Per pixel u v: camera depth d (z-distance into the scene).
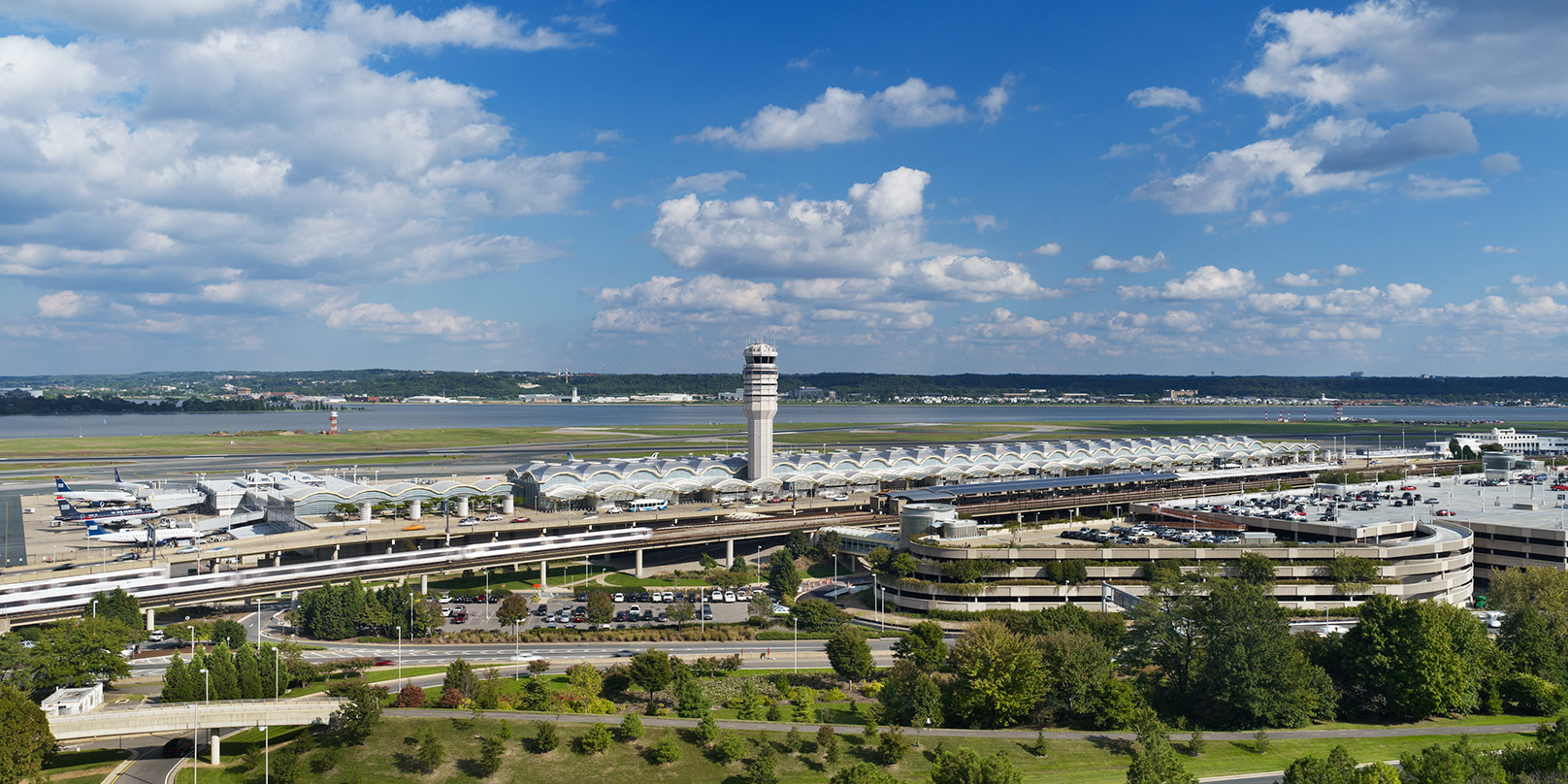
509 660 187.25
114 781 131.38
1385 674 156.75
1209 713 157.88
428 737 134.38
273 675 155.50
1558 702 158.38
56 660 157.75
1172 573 195.00
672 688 169.12
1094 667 156.25
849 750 141.12
